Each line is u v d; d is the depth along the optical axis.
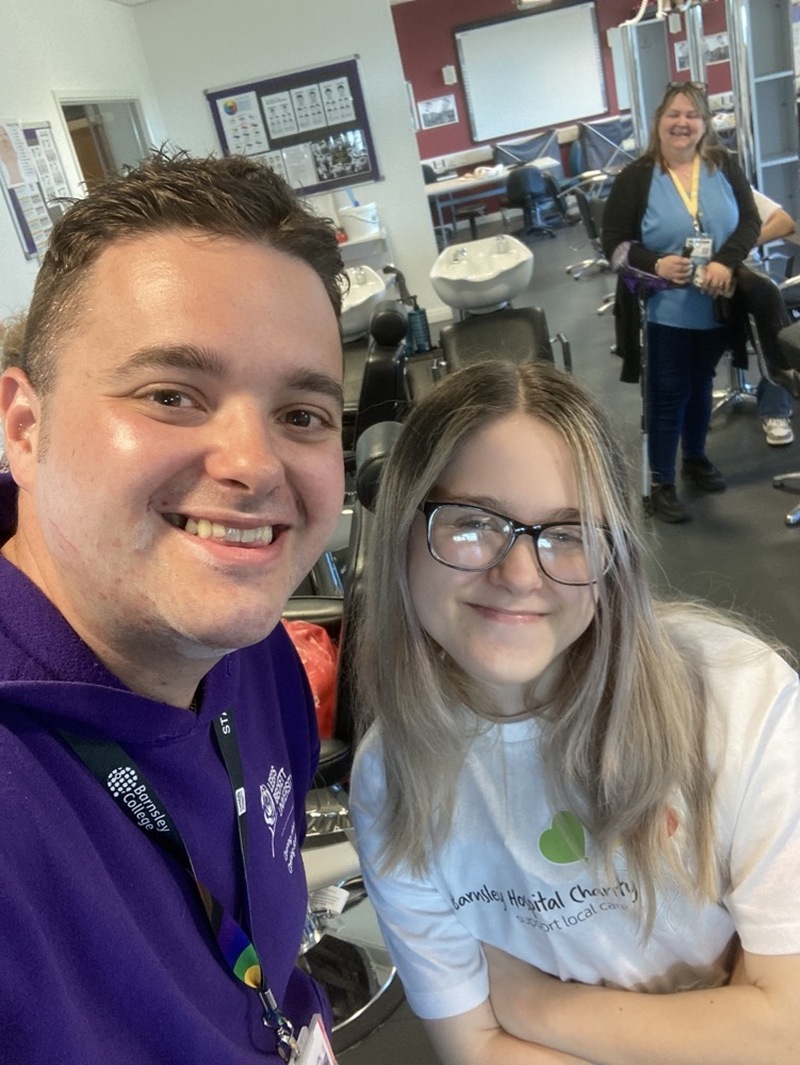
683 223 2.87
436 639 0.85
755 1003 0.80
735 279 2.86
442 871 0.94
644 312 2.95
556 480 0.77
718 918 0.89
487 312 4.12
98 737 0.61
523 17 10.76
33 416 0.60
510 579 0.77
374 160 6.12
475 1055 0.96
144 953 0.57
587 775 0.85
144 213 0.56
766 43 4.56
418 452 0.81
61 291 0.57
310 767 1.05
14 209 3.68
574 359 5.16
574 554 0.79
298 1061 0.79
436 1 10.74
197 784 0.71
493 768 0.89
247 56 5.83
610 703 0.83
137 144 5.49
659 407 3.06
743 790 0.81
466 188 10.66
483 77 11.09
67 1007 0.50
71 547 0.56
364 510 1.56
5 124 3.69
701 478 3.33
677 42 9.48
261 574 0.57
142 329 0.54
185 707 0.70
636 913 0.88
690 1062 0.82
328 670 1.61
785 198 4.93
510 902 0.93
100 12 5.11
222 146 6.05
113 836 0.60
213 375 0.55
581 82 11.08
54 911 0.51
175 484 0.55
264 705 0.91
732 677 0.85
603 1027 0.88
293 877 0.91
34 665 0.58
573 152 10.05
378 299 4.48
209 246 0.56
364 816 0.97
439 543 0.80
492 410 0.77
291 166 6.12
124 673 0.63
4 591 0.59
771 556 2.82
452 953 0.97
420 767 0.89
